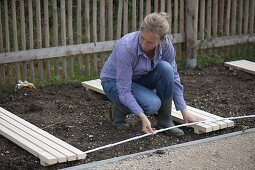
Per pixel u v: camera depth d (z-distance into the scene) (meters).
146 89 5.95
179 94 5.98
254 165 5.45
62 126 6.40
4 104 7.16
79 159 5.41
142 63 5.71
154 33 5.25
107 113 6.89
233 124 6.34
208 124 6.19
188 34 8.99
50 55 7.92
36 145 5.59
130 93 5.63
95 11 8.20
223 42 9.48
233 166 5.41
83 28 8.59
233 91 7.90
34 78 7.95
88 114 6.85
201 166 5.39
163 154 5.61
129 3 8.92
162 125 6.18
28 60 7.78
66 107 7.09
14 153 5.65
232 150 5.77
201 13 9.15
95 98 7.49
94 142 5.93
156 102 5.84
